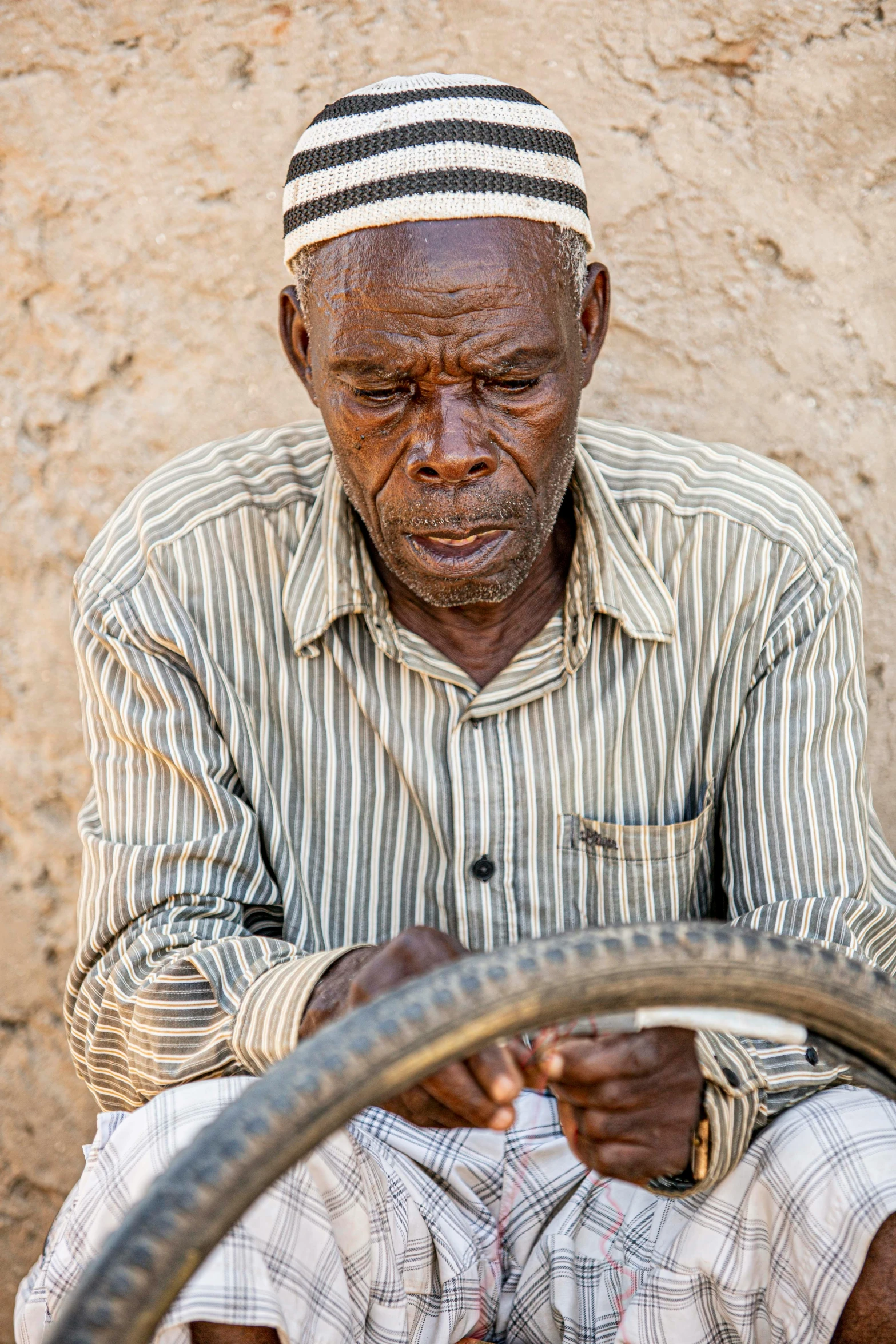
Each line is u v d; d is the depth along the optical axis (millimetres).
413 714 1702
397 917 1740
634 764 1719
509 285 1455
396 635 1690
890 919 1620
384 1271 1428
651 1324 1412
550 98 2113
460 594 1571
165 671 1703
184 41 2146
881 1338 1288
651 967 995
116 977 1583
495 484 1514
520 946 983
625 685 1704
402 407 1503
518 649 1704
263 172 2158
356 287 1465
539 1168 1622
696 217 2123
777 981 1033
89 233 2195
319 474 1789
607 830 1712
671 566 1728
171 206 2182
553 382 1516
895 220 2100
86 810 1825
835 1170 1302
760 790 1690
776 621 1715
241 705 1730
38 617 2285
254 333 2199
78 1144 2371
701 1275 1389
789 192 2105
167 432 2229
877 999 1060
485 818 1698
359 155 1468
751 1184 1366
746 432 2160
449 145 1448
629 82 2104
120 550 1771
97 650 1735
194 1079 1483
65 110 2172
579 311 1570
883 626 2176
